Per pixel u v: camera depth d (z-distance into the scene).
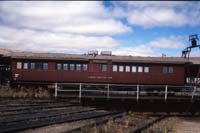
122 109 24.69
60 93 28.72
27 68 29.72
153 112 24.78
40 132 12.27
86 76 29.80
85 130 12.95
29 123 13.82
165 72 30.05
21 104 20.59
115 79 29.84
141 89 29.05
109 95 26.11
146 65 30.05
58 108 20.95
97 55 31.73
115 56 31.78
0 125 12.68
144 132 14.31
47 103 22.89
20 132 11.77
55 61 29.77
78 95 25.42
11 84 29.66
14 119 14.46
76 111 20.28
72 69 29.83
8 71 32.84
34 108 19.34
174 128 17.69
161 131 15.56
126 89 29.64
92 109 22.83
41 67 29.77
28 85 29.81
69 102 24.67
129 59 30.09
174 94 27.58
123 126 15.59
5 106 19.25
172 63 29.95
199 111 24.98
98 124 15.05
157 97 24.94
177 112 24.97
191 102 24.86
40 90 28.19
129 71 29.95
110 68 29.94
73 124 14.99
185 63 30.03
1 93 25.34
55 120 15.41
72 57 30.08
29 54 30.80
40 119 15.35
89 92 28.78
